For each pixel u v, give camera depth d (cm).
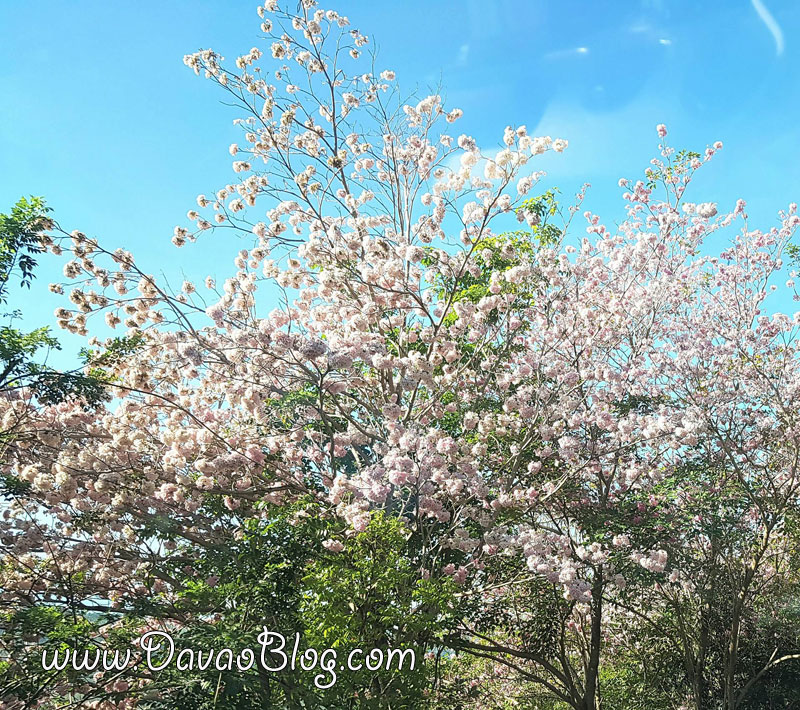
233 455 994
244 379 948
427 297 1077
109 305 909
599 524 1127
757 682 1412
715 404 1278
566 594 905
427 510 975
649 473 1123
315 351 855
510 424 1064
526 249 1267
